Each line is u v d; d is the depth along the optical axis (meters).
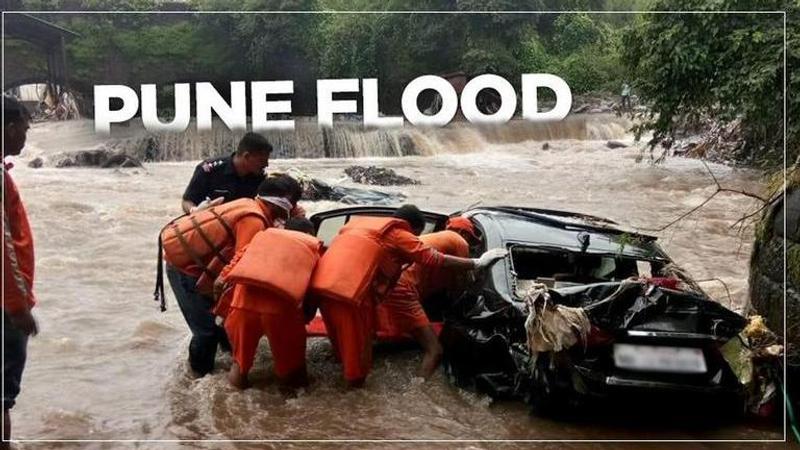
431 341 5.08
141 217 11.91
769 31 11.61
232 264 4.68
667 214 12.95
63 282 7.66
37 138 25.36
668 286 4.39
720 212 12.90
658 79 13.38
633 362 4.09
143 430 4.25
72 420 4.36
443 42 31.48
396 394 4.79
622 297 4.16
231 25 33.56
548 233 5.30
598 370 4.11
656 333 4.09
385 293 4.86
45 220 11.26
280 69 33.06
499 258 4.82
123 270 8.27
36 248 9.30
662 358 4.11
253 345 4.74
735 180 16.95
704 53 12.37
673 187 16.42
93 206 12.77
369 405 4.62
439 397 4.73
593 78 31.53
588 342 4.09
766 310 5.02
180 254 4.92
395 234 4.81
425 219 6.08
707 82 12.66
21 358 3.63
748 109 11.54
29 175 17.73
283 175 5.16
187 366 5.29
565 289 4.27
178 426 4.31
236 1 33.03
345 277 4.64
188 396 4.75
